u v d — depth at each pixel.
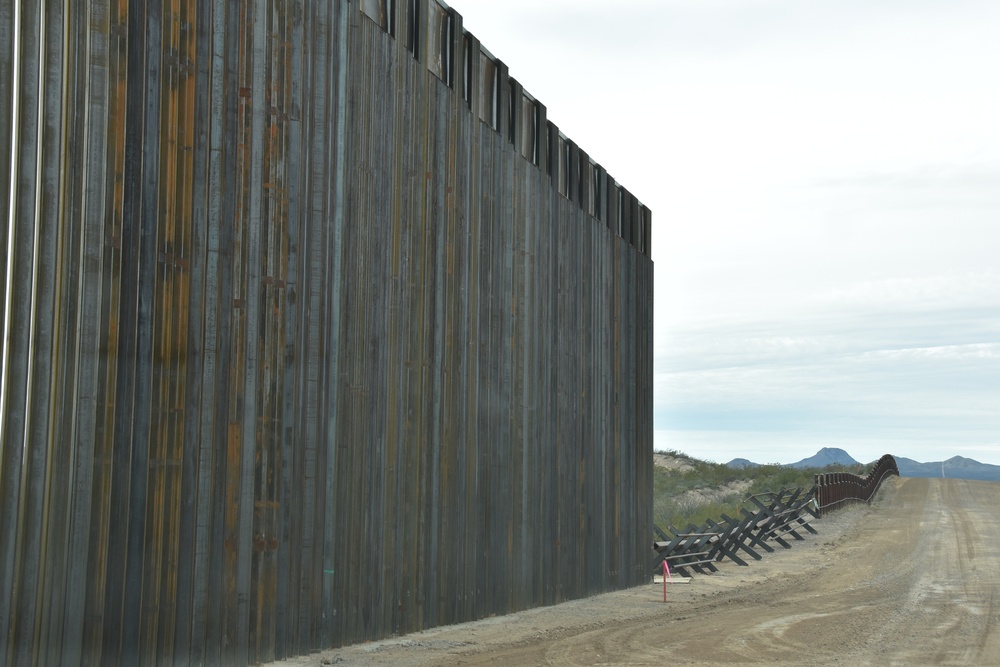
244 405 11.98
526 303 19.92
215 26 11.58
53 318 9.38
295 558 12.82
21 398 9.04
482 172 18.41
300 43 13.13
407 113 15.86
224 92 11.68
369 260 14.66
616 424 24.91
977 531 36.53
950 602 19.64
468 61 18.12
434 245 16.55
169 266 10.77
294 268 12.87
